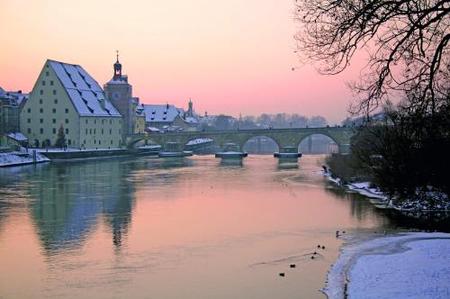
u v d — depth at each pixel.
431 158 34.19
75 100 167.88
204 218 57.50
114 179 100.56
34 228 51.59
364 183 86.62
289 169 125.62
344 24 18.97
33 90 166.75
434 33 19.19
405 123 32.12
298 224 53.94
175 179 101.38
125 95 193.50
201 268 37.25
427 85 19.73
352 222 54.91
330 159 120.81
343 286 32.34
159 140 192.12
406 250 39.56
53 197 74.06
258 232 49.78
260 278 34.59
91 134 171.88
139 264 38.34
